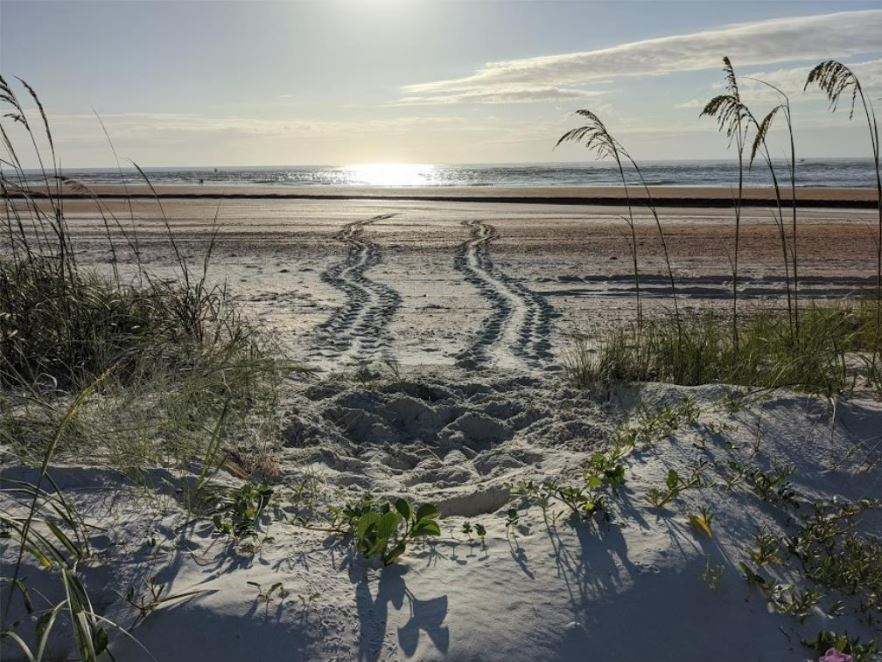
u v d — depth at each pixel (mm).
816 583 2854
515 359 6602
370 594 2525
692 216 21703
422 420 4762
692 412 4008
